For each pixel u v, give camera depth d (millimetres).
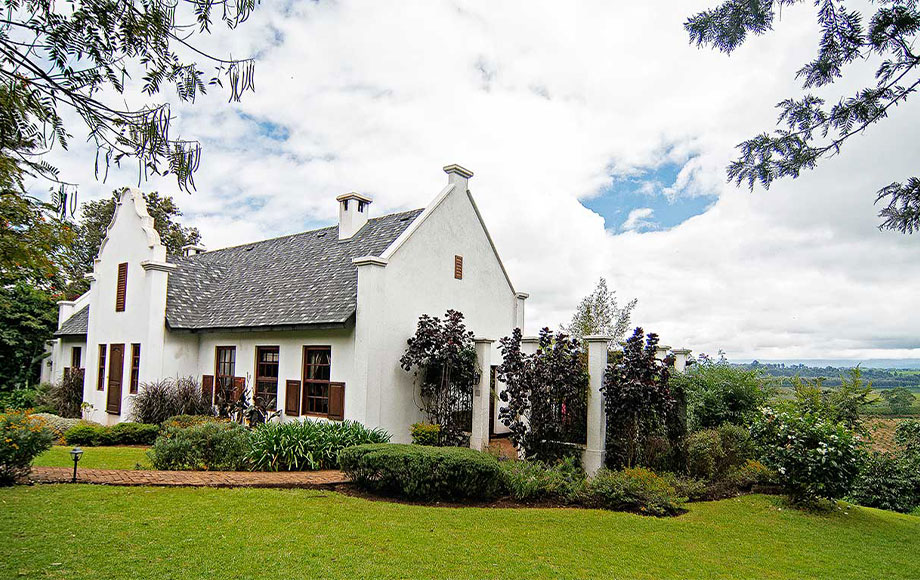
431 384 13555
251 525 6695
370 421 12484
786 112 5535
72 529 6176
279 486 8922
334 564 5586
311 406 14195
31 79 3396
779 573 6250
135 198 17312
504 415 11641
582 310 26594
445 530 6969
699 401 13195
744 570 6266
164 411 15258
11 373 21891
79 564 5195
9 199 4516
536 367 11234
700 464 10789
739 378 13719
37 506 6992
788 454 9547
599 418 10703
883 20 4715
